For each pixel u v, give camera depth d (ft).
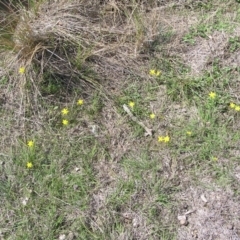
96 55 9.99
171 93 9.57
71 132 9.11
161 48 10.27
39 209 8.13
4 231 7.91
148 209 8.13
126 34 10.36
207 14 10.98
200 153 8.73
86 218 8.02
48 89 9.53
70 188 8.35
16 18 10.10
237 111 9.25
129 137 9.05
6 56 9.84
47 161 8.70
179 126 9.16
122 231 7.92
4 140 8.99
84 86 9.67
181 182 8.46
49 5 10.48
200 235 7.89
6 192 8.30
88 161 8.71
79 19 10.33
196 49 10.32
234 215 8.06
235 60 10.07
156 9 11.09
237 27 10.65
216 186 8.38
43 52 9.62
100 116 9.34
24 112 9.29
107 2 10.80
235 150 8.80
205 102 9.43
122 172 8.60
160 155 8.78
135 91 9.66
